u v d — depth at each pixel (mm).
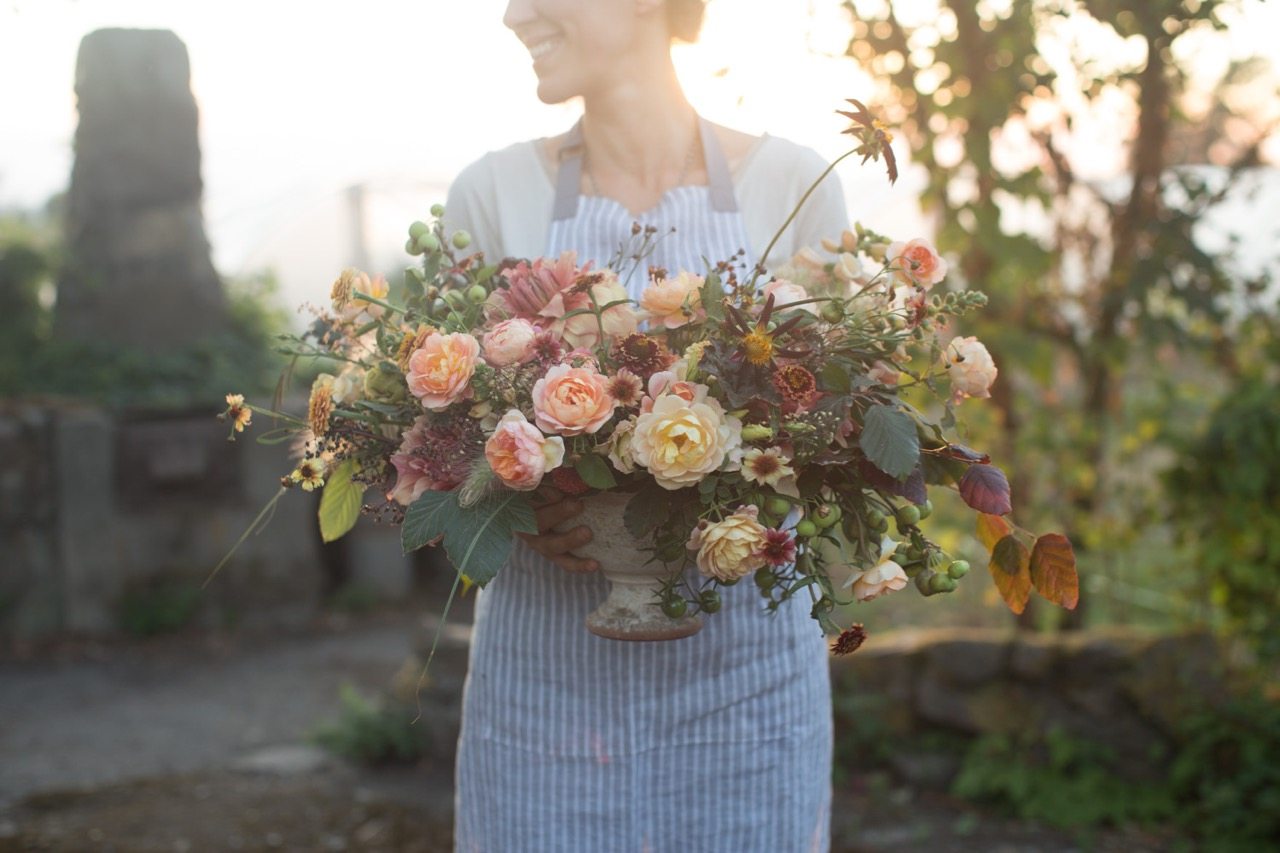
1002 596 1554
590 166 1813
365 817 3461
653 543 1455
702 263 1717
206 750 4125
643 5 1688
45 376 5953
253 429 5824
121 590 5602
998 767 3342
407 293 1531
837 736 3570
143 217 6359
